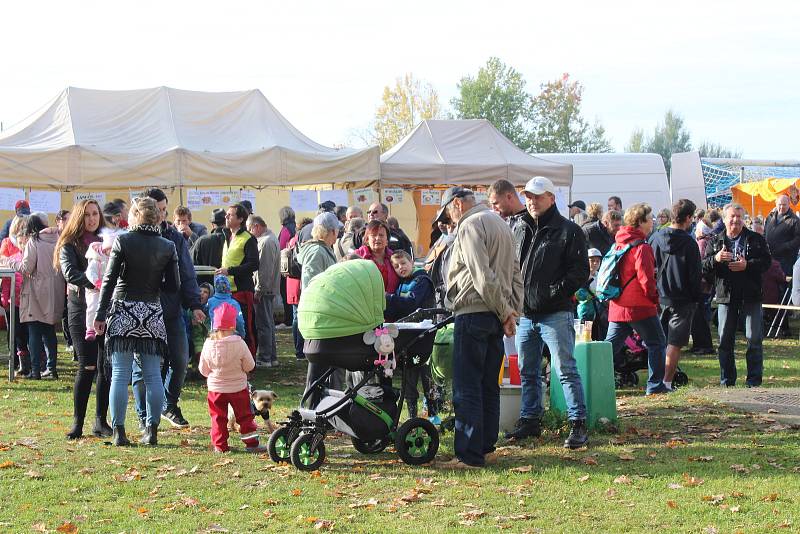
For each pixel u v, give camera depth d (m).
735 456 6.74
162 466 6.74
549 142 80.44
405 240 11.82
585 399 7.75
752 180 28.69
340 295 6.55
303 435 6.64
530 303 7.23
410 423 6.76
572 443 7.14
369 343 6.57
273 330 12.47
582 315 10.85
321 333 6.57
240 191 16.45
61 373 11.47
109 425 7.94
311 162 16.30
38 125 16.27
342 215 15.50
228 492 6.05
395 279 8.16
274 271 12.30
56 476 6.43
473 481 6.27
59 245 7.73
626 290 9.62
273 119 17.75
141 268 7.22
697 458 6.69
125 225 9.69
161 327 7.38
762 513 5.42
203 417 8.82
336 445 7.45
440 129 19.19
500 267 6.54
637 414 8.33
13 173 14.56
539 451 7.13
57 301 10.77
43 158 14.77
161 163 15.34
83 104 16.61
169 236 8.26
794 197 22.67
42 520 5.44
